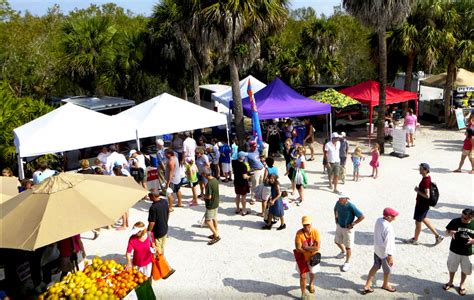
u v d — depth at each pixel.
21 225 5.69
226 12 15.37
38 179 11.45
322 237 10.20
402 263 8.89
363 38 34.62
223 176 15.38
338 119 22.53
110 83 24.84
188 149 14.74
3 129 15.40
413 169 15.56
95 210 6.11
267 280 8.45
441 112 23.53
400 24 17.33
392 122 19.97
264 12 16.28
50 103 26.61
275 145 17.92
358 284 8.15
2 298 6.74
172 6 23.33
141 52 25.02
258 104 17.36
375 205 12.20
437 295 7.73
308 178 14.91
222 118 15.76
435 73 28.64
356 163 14.26
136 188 7.11
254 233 10.58
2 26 28.91
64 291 5.86
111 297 5.84
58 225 5.70
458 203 12.11
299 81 29.84
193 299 7.89
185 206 12.53
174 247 9.97
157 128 14.49
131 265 7.88
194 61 23.16
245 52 16.67
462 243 7.48
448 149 18.25
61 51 24.91
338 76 30.97
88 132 12.98
